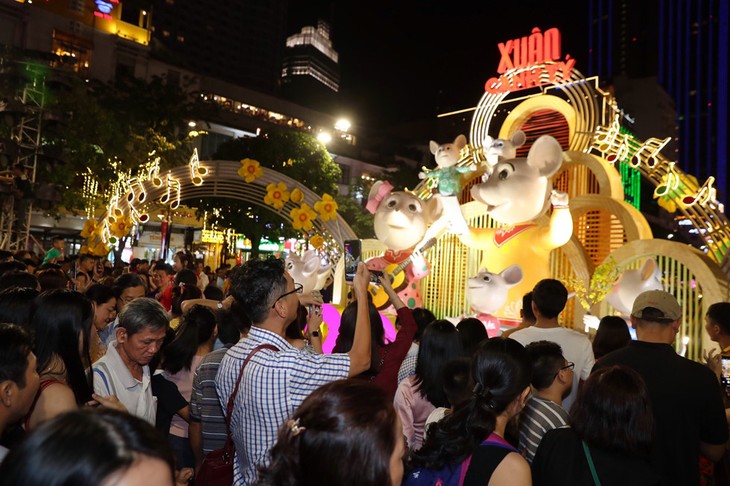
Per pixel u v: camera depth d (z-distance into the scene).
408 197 9.86
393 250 9.87
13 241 16.45
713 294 7.82
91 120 20.67
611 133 10.23
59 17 31.48
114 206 11.36
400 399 3.59
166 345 4.07
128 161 21.39
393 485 1.49
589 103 10.72
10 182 14.98
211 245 31.12
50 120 16.59
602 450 2.35
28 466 0.92
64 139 19.55
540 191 8.66
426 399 3.54
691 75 82.75
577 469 2.34
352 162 45.50
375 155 48.31
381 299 9.38
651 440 2.36
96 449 0.94
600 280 8.52
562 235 8.41
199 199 24.59
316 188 28.05
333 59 125.25
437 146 10.01
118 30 34.97
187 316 4.20
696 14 83.25
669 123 55.91
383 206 9.88
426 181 12.02
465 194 13.12
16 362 2.12
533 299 4.55
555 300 4.41
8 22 29.83
